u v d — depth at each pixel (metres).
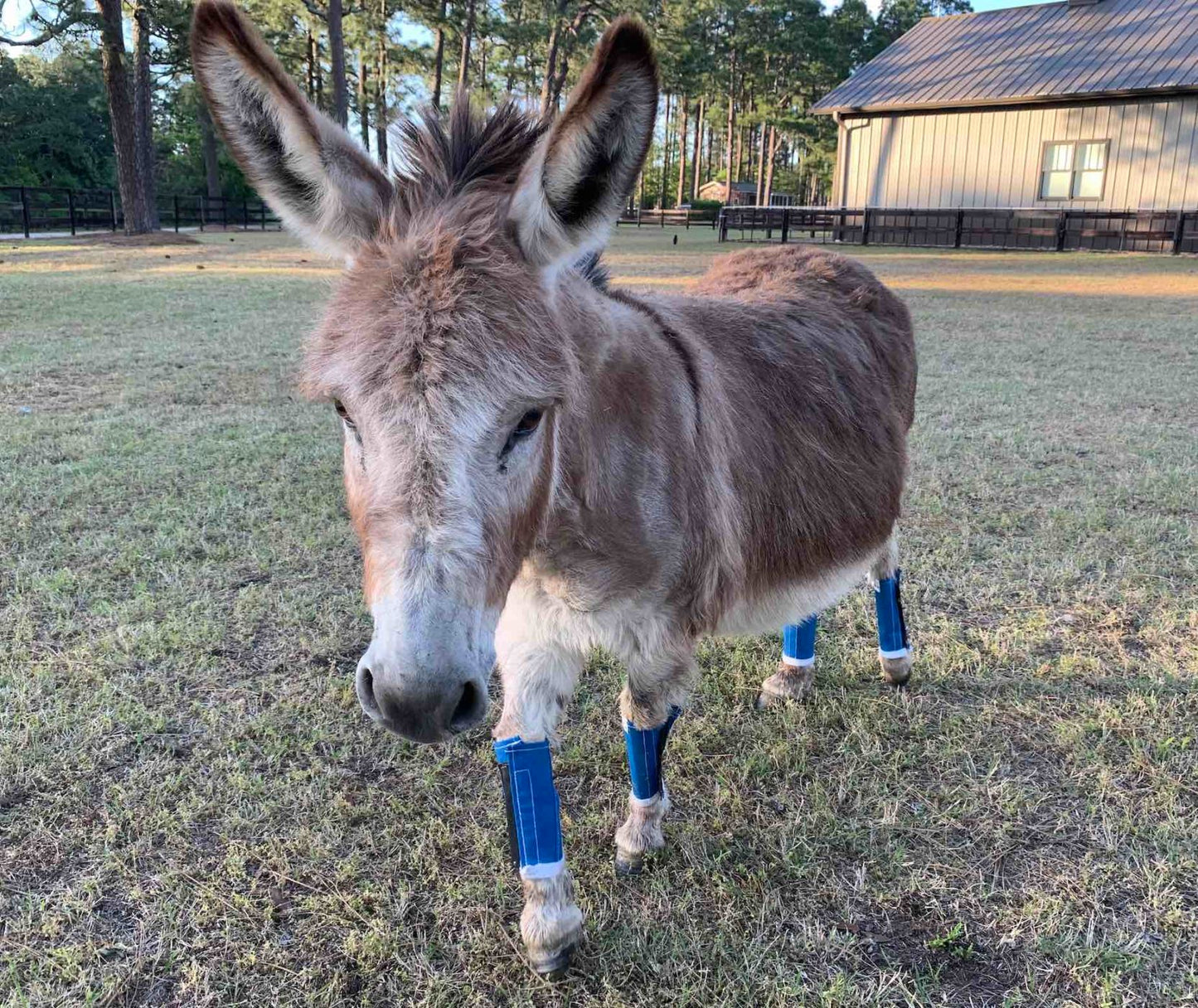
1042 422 7.20
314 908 2.42
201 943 2.29
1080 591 4.27
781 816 2.86
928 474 5.91
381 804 2.84
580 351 1.95
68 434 6.43
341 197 1.88
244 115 1.86
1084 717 3.30
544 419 1.73
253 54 1.78
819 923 2.41
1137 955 2.27
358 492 1.71
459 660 1.53
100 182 49.03
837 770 3.08
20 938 2.29
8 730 3.07
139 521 4.86
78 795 2.80
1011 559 4.63
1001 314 12.94
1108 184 22.53
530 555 2.04
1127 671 3.62
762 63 64.62
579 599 2.13
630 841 2.62
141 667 3.54
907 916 2.44
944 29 28.33
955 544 4.82
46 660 3.53
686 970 2.26
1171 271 18.19
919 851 2.68
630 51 1.68
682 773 3.08
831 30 63.38
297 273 17.48
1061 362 9.57
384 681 1.50
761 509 2.62
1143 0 25.75
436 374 1.53
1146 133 21.73
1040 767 3.06
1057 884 2.53
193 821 2.74
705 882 2.58
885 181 25.95
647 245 26.25
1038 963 2.27
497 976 2.25
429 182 1.91
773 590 2.74
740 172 76.62
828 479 2.89
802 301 3.35
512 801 2.29
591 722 3.35
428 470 1.53
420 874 2.56
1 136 44.56
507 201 1.81
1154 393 8.15
